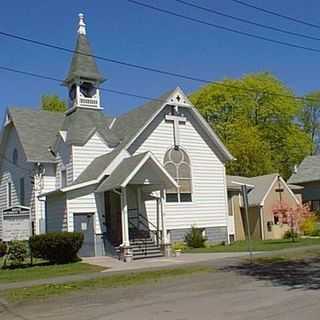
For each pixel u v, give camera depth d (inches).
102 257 1133.1
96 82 1375.5
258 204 1567.4
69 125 1334.9
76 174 1269.7
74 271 892.0
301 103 2576.3
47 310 532.4
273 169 2287.2
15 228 1375.5
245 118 2340.1
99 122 1342.3
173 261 991.6
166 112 1350.9
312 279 649.6
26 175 1430.9
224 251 1152.2
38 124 1469.0
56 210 1207.6
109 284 711.1
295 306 457.7
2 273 888.9
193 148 1382.9
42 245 1007.0
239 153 2174.0
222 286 628.4
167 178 1142.3
